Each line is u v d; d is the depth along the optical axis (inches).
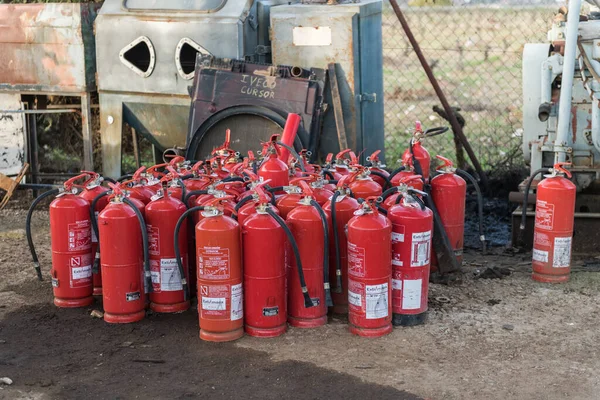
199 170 207.2
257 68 245.1
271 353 165.5
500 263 221.1
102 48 264.7
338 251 176.1
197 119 249.0
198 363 161.9
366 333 171.3
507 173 286.2
